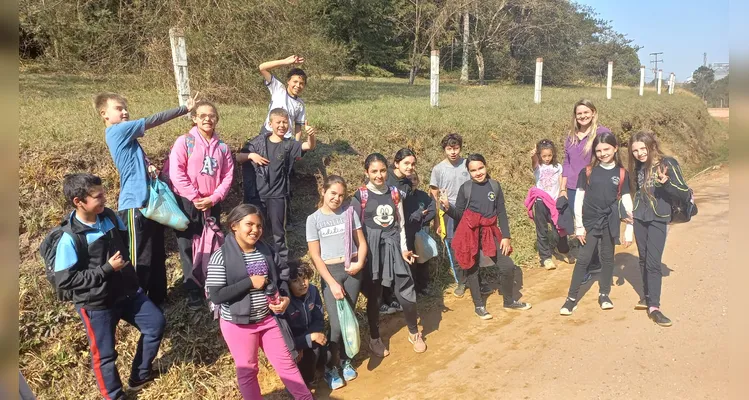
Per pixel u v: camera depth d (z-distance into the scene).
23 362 3.92
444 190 5.45
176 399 3.90
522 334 4.63
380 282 4.39
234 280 3.43
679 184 4.27
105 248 3.54
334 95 12.40
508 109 10.77
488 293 5.64
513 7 28.38
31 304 4.20
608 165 4.66
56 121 6.06
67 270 3.35
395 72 31.98
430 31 22.36
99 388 3.70
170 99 8.73
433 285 5.79
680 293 5.11
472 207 4.82
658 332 4.38
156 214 4.14
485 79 33.06
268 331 3.57
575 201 4.86
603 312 4.88
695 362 3.87
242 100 9.84
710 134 15.66
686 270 5.71
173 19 10.09
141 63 10.50
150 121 4.15
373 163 4.23
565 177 5.79
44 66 11.54
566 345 4.34
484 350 4.43
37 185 4.87
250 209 3.46
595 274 5.85
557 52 31.70
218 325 4.53
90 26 10.40
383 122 7.92
